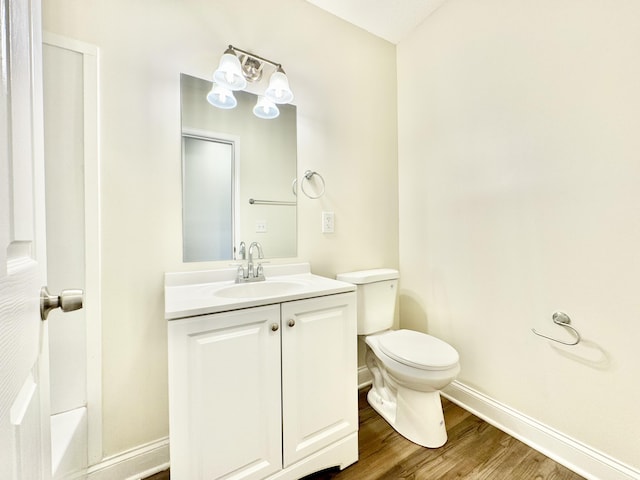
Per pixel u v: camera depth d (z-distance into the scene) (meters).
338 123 1.75
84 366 1.07
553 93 1.21
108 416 1.10
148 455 1.17
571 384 1.17
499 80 1.41
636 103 0.99
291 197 1.59
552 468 1.18
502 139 1.41
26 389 0.44
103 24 1.11
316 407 1.12
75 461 0.95
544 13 1.23
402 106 1.99
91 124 1.08
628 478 1.01
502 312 1.42
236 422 0.95
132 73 1.16
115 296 1.12
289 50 1.56
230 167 1.40
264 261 1.51
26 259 0.46
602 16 1.06
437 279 1.77
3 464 0.33
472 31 1.53
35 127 0.53
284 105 1.56
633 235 1.01
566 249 1.18
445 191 1.71
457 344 1.65
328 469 1.18
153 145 1.21
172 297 1.03
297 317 1.08
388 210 1.98
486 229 1.49
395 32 1.90
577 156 1.14
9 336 0.36
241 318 0.95
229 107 1.39
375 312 1.67
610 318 1.06
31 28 0.51
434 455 1.26
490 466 1.20
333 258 1.74
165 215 1.23
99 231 1.09
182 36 1.27
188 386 0.87
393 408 1.49
